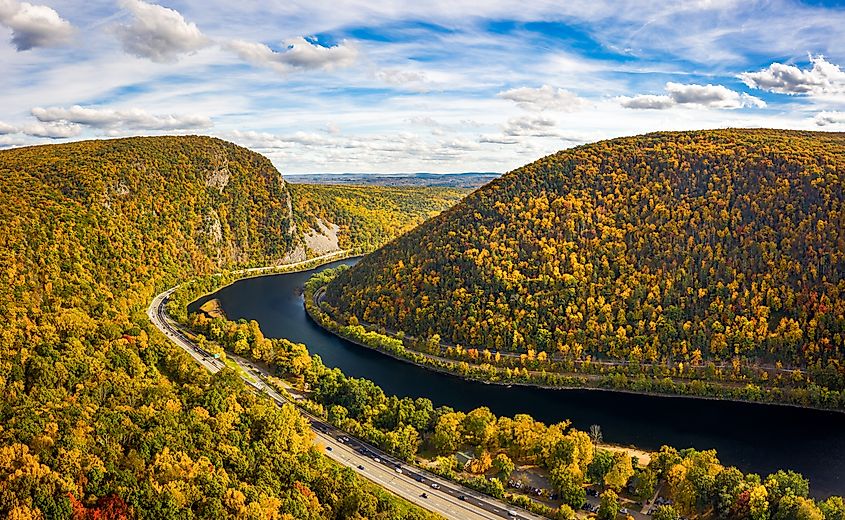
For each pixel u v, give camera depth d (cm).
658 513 14462
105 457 12488
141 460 12700
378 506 13875
